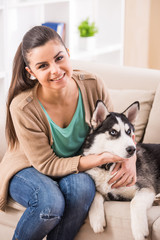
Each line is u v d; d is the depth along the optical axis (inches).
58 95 66.5
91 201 65.4
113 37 158.6
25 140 66.4
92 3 154.6
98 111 67.4
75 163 65.5
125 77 90.4
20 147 72.6
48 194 62.3
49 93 66.4
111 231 63.8
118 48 156.3
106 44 157.2
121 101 84.2
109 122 67.2
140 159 71.8
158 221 60.9
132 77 89.7
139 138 82.0
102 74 92.9
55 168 66.4
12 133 71.7
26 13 136.0
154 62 181.9
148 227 60.9
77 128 70.2
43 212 60.8
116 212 63.9
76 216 63.1
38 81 69.5
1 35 119.2
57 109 68.3
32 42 61.2
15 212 71.4
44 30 61.9
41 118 67.2
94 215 63.6
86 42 143.9
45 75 62.2
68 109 68.7
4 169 70.5
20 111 65.6
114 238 63.9
